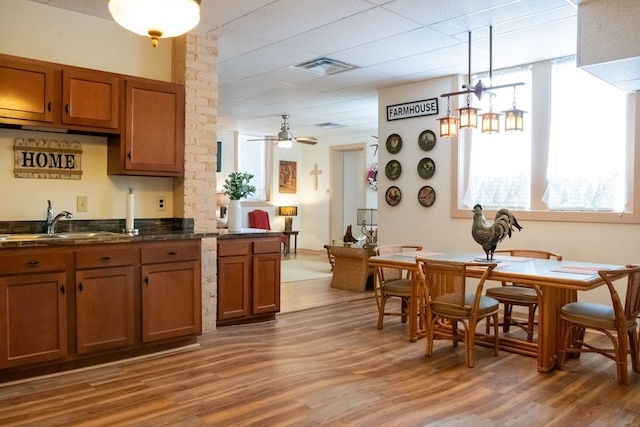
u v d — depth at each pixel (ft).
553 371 11.16
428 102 19.16
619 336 10.39
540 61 16.62
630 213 14.60
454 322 13.05
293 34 14.21
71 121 11.53
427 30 13.84
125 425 8.35
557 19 12.94
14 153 11.75
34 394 9.61
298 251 36.47
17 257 9.90
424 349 12.79
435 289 12.09
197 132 14.02
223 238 14.61
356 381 10.46
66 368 10.82
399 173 20.11
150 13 7.64
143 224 13.79
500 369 11.29
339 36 14.38
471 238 17.94
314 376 10.73
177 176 13.76
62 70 11.39
